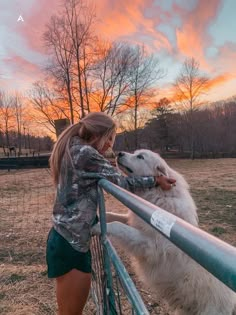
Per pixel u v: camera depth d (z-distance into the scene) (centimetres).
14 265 523
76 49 3161
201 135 5044
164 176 305
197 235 69
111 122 247
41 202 1119
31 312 376
